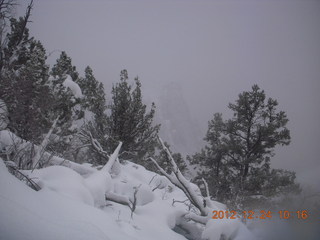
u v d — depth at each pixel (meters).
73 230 2.67
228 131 16.80
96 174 6.31
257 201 12.18
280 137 15.38
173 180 7.96
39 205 3.01
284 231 6.69
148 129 12.35
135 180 8.74
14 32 9.89
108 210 5.74
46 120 8.70
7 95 7.77
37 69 9.08
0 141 6.52
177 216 7.48
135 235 4.33
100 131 12.02
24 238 2.19
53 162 7.30
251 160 14.87
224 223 6.62
